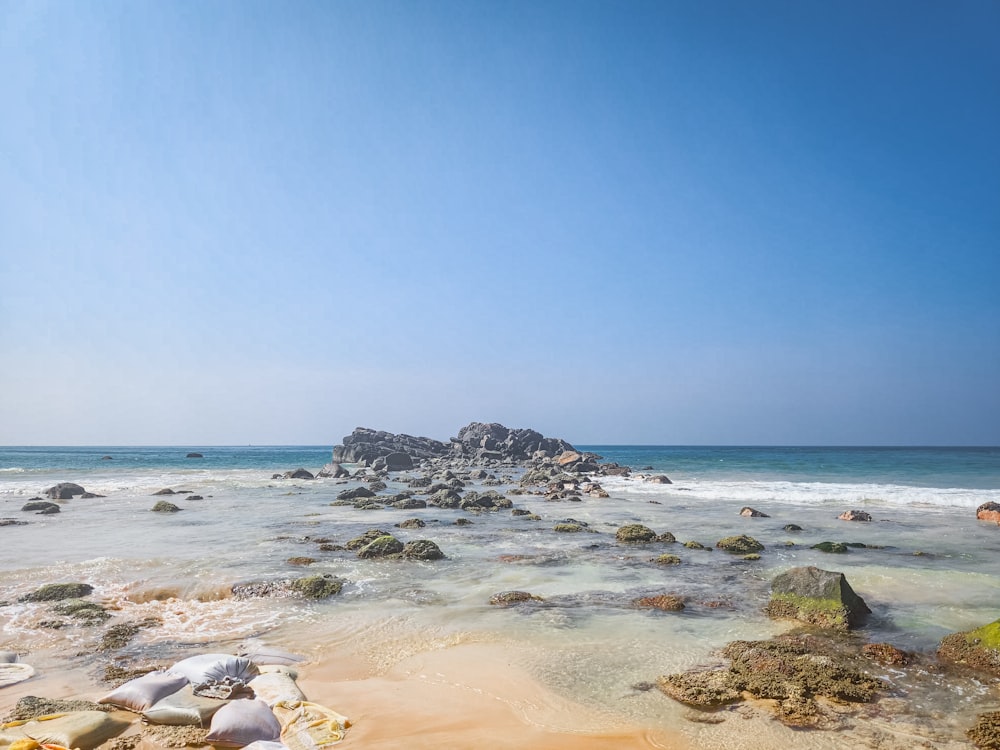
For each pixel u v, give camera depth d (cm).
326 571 1582
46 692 850
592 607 1272
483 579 1517
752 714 781
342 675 930
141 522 2472
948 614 1214
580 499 3469
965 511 2759
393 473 6375
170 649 1030
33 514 2700
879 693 844
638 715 782
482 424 10050
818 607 1180
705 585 1453
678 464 7312
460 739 716
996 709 795
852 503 3125
